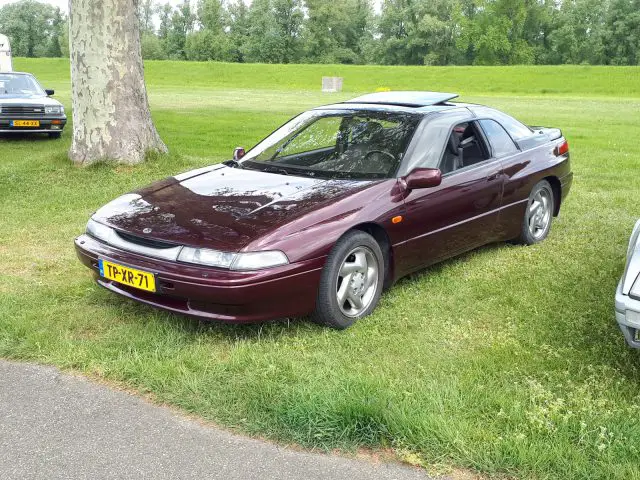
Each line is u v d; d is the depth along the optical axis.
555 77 57.28
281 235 4.05
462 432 3.08
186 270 3.97
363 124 5.37
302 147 5.36
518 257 6.01
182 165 9.95
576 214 7.70
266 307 4.02
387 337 4.27
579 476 2.80
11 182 8.77
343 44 101.69
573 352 4.02
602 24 92.38
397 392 3.46
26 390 3.57
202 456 3.00
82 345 4.06
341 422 3.16
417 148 5.08
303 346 4.09
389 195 4.69
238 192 4.67
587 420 3.18
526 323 4.50
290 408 3.27
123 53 9.51
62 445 3.08
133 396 3.52
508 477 2.84
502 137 6.00
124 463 2.95
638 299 3.55
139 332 4.25
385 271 4.83
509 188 5.85
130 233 4.27
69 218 7.20
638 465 2.86
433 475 2.86
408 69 64.19
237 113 22.12
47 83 45.47
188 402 3.40
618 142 15.20
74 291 4.99
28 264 5.70
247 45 98.62
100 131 9.59
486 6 90.19
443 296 5.01
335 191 4.57
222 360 3.90
